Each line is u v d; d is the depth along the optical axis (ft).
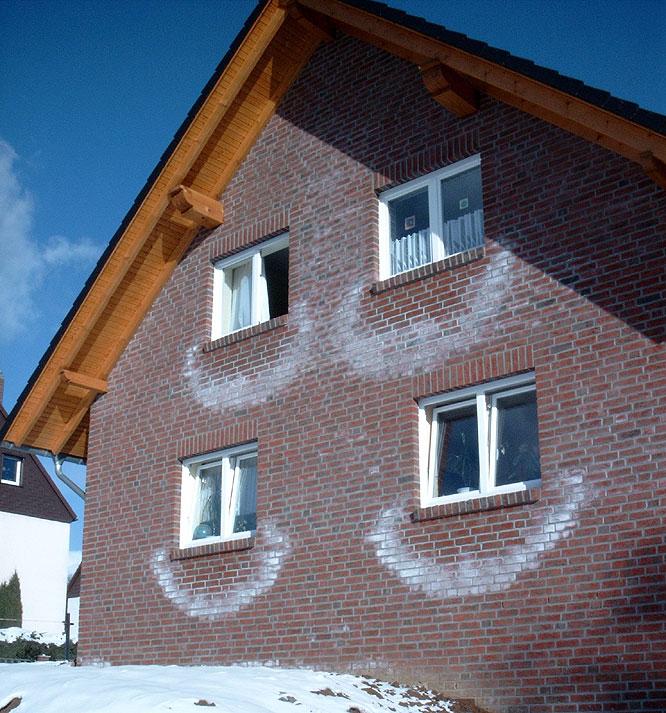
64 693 31.01
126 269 50.72
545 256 37.65
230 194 50.75
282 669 38.88
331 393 42.91
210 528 47.60
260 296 48.83
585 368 35.47
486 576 36.01
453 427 39.63
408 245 43.27
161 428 49.83
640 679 31.73
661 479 32.76
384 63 45.68
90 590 50.47
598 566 33.40
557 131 38.55
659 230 34.88
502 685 34.73
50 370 52.24
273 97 49.78
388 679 37.78
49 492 139.03
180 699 29.25
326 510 41.60
